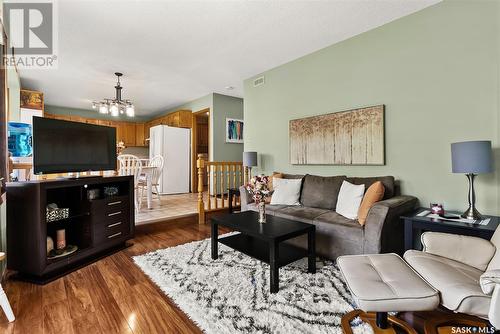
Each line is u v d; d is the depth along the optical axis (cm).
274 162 429
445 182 251
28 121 506
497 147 222
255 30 301
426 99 262
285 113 408
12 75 390
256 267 233
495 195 223
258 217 256
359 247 226
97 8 253
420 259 156
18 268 212
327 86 349
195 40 323
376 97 300
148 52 356
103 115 771
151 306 174
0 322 156
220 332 146
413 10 266
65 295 188
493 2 223
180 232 351
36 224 206
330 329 149
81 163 268
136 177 410
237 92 572
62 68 413
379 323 146
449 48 247
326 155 346
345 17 277
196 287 196
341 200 277
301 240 271
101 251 271
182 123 661
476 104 232
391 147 288
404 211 237
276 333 145
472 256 159
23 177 345
